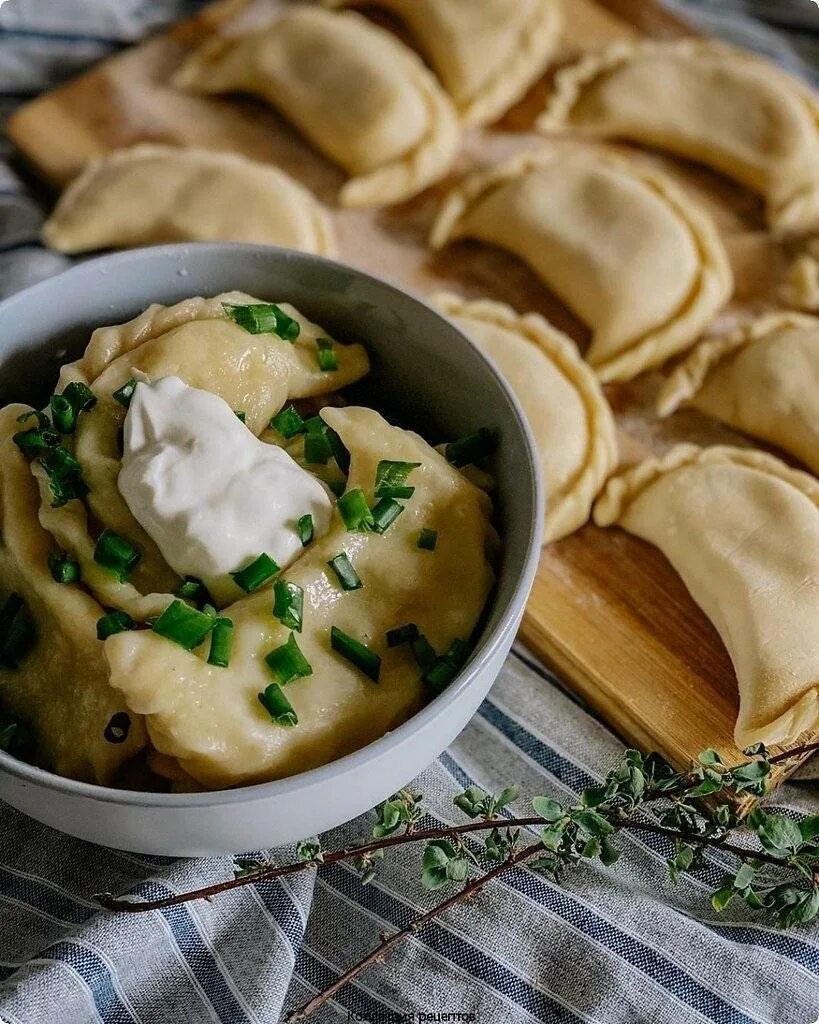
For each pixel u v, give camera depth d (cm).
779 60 72
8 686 44
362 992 45
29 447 45
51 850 48
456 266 62
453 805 48
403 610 44
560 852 44
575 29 69
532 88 67
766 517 52
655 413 57
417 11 67
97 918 44
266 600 42
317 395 48
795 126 63
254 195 60
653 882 47
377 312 48
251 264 48
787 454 56
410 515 44
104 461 44
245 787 40
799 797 50
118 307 48
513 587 42
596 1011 44
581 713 51
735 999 45
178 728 40
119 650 41
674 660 51
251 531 43
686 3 74
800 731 48
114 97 66
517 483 45
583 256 59
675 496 53
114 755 42
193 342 45
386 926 46
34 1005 43
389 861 47
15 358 47
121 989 44
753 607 50
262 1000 44
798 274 60
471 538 45
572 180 61
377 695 43
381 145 63
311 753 42
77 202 61
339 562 43
